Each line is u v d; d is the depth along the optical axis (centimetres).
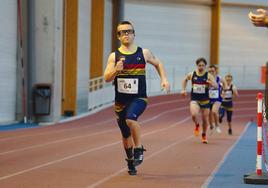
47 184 1182
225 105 2872
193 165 1545
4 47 3105
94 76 4859
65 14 3928
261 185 1205
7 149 1917
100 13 4841
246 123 3959
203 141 2292
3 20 3077
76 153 1806
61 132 2750
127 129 1292
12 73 3238
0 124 3073
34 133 2648
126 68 1248
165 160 1655
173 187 1166
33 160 1608
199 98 2255
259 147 1241
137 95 1253
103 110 4362
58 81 3419
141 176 1316
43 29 3294
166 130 3044
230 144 2286
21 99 3319
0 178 1261
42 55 3309
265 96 951
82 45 4334
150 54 1283
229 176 1340
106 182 1219
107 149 1948
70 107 3891
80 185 1175
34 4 3288
